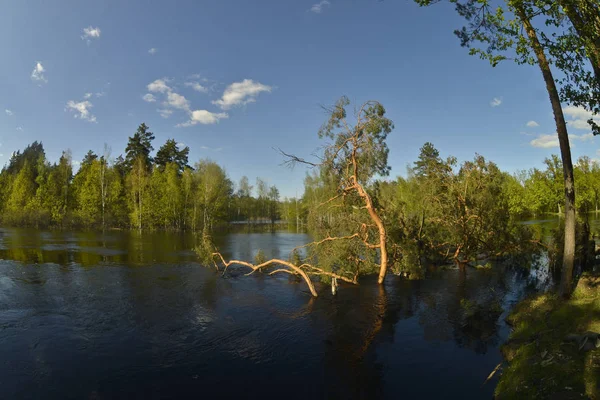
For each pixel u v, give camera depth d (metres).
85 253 29.12
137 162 64.12
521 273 21.33
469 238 22.91
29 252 28.69
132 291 17.06
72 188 63.50
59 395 7.95
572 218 11.17
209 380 8.73
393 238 20.20
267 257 28.83
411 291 17.30
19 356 9.85
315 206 19.81
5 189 72.38
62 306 14.41
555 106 10.91
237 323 12.81
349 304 15.21
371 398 7.92
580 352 7.54
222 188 67.88
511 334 10.80
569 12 9.44
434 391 8.16
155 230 58.91
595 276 12.52
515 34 9.95
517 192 51.47
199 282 19.33
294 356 10.12
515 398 6.89
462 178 23.42
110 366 9.38
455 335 11.54
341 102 17.53
